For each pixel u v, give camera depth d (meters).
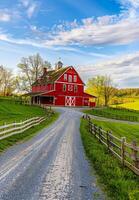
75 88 88.25
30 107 69.81
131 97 172.75
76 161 15.08
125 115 66.88
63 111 67.31
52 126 36.56
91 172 12.67
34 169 13.02
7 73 137.25
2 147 18.89
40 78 103.75
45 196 9.30
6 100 77.88
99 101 136.38
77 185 10.64
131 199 8.05
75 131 31.41
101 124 44.34
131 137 32.03
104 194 9.59
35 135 26.83
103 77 128.88
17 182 10.83
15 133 25.19
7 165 13.62
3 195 9.30
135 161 11.52
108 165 12.98
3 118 42.97
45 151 18.12
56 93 85.88
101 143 21.28
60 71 90.06
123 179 10.60
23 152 17.47
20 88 113.94
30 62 112.50
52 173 12.38
